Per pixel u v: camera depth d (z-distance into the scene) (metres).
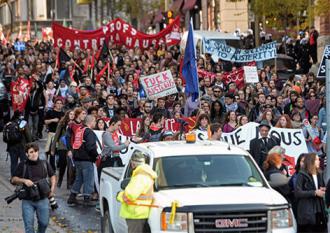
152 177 23.66
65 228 30.98
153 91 45.59
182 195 23.50
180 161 25.16
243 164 25.30
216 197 23.27
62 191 39.03
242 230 22.88
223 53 58.97
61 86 53.38
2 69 67.00
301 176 27.02
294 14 82.06
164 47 75.25
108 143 34.53
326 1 62.34
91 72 58.84
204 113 35.81
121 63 68.75
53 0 189.75
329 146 26.92
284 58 71.88
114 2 154.12
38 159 26.50
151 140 35.56
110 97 43.41
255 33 80.19
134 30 74.88
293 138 34.94
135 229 23.59
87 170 34.97
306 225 27.39
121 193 23.88
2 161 47.78
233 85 48.94
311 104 43.78
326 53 31.53
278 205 23.25
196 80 43.78
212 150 25.66
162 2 143.38
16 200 36.50
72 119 37.84
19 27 176.25
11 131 37.53
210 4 121.06
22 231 30.11
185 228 22.83
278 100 44.44
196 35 75.19
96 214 33.69
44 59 72.81
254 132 35.34
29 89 51.78
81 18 184.62
